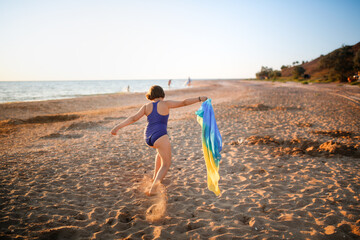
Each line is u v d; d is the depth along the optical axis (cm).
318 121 877
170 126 875
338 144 530
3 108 1688
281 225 255
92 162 490
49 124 1097
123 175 419
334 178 383
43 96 3319
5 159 511
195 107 1584
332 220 262
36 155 544
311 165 446
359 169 418
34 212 285
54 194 336
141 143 654
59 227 253
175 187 366
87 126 984
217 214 284
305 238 230
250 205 304
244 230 247
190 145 619
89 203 314
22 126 1042
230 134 723
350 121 860
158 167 339
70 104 2022
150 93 314
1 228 248
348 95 1877
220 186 369
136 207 304
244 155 518
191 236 239
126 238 237
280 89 3017
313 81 4759
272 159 487
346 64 4072
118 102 2283
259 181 383
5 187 357
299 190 345
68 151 579
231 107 1371
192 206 305
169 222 267
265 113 1112
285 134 695
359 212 276
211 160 311
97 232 248
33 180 388
